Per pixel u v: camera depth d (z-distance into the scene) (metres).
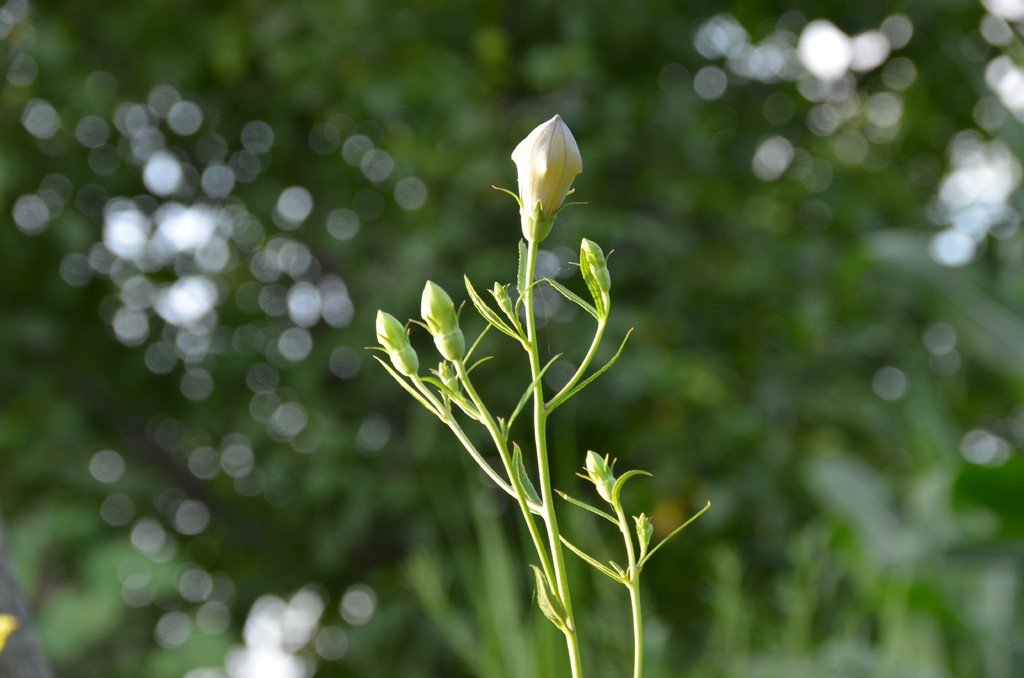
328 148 3.88
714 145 3.96
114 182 3.75
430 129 3.44
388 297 3.30
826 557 2.31
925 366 3.87
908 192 4.34
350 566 3.89
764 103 4.21
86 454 3.53
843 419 3.67
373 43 3.39
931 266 2.65
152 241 3.81
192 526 4.04
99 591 2.88
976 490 2.09
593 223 3.25
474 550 3.08
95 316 3.84
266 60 3.55
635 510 3.24
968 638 2.29
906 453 3.60
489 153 3.33
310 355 3.50
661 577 3.15
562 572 0.76
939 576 2.32
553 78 3.32
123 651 3.53
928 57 4.27
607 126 3.49
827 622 2.18
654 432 3.34
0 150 3.26
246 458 4.05
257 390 3.98
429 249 3.20
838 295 3.78
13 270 3.60
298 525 3.90
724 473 3.40
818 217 4.12
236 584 3.96
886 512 2.46
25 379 3.58
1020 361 2.57
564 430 2.93
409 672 3.27
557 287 0.77
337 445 3.44
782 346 3.82
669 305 3.56
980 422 4.42
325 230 3.72
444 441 3.17
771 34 4.14
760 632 2.09
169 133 3.86
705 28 4.03
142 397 3.91
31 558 2.90
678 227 3.69
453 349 0.77
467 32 3.74
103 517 3.67
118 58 3.74
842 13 4.15
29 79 3.44
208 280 3.83
